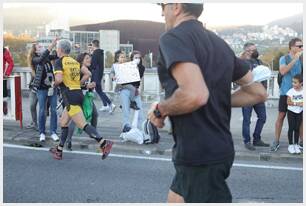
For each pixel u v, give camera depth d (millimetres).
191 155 2311
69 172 6105
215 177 2324
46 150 7340
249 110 7367
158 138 7676
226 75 2365
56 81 6516
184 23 2322
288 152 7191
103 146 6555
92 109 7164
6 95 8695
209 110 2307
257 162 6859
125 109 7953
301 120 7043
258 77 2633
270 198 5152
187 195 2365
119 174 6031
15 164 6477
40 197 5082
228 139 2377
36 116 8641
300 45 7086
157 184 5609
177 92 2160
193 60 2170
